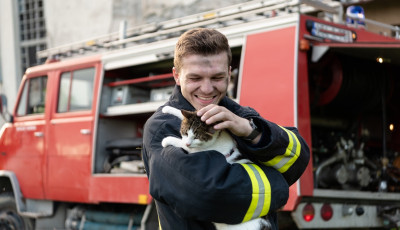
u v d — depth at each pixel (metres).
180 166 1.73
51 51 6.96
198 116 1.84
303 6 5.79
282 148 1.79
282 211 4.50
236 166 1.74
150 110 5.43
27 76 6.96
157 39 6.02
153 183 1.83
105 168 5.78
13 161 6.89
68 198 6.04
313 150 4.94
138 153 5.66
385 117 5.43
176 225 1.85
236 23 4.75
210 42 1.86
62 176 6.13
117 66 5.78
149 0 10.82
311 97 4.98
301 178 4.18
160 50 5.31
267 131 1.77
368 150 5.84
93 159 5.77
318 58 4.34
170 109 1.94
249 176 1.73
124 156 5.71
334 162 5.01
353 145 5.27
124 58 5.71
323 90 5.07
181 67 1.91
